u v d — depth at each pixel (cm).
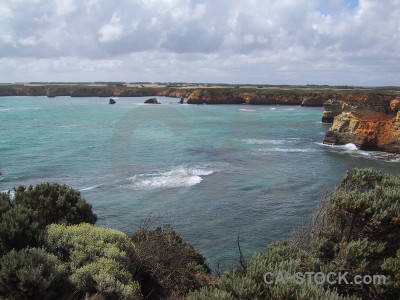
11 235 655
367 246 691
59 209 965
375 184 964
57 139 4334
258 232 1580
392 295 616
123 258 723
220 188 2147
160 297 707
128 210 1844
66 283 620
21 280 555
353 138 4162
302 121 6919
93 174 2584
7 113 8138
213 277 936
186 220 1714
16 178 2525
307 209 1828
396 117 3931
